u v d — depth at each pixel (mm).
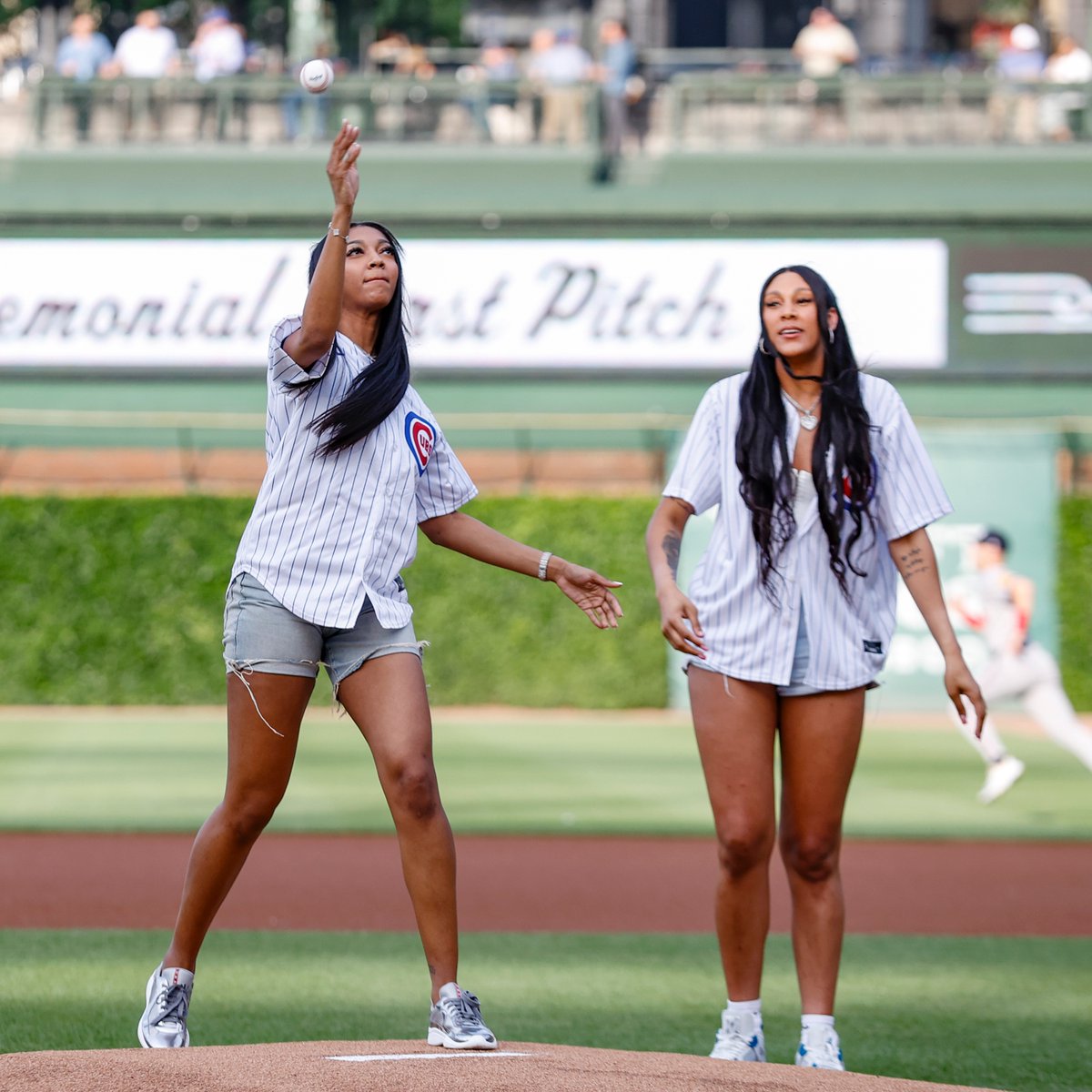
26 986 21656
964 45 101562
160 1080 12617
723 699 17547
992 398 84562
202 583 80312
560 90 89000
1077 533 78250
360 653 15422
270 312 86562
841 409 17422
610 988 22141
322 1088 12359
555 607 79375
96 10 97250
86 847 36094
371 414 15305
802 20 102812
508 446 86312
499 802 44375
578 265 85938
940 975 23406
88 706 79625
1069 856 35812
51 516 80562
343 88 89188
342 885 31328
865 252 84938
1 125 89062
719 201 85562
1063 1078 17453
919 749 60188
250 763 15445
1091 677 77750
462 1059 13805
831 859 17719
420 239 86250
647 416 85562
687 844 37125
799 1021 20531
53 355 86750
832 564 17422
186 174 87375
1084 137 88500
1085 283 84438
